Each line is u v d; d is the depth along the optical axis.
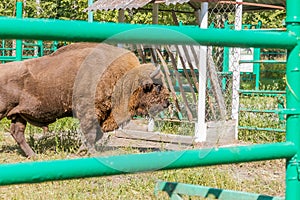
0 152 9.21
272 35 3.89
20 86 8.58
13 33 2.78
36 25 2.85
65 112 8.62
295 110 4.05
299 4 4.04
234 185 7.07
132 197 6.41
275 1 12.66
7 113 8.66
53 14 20.52
